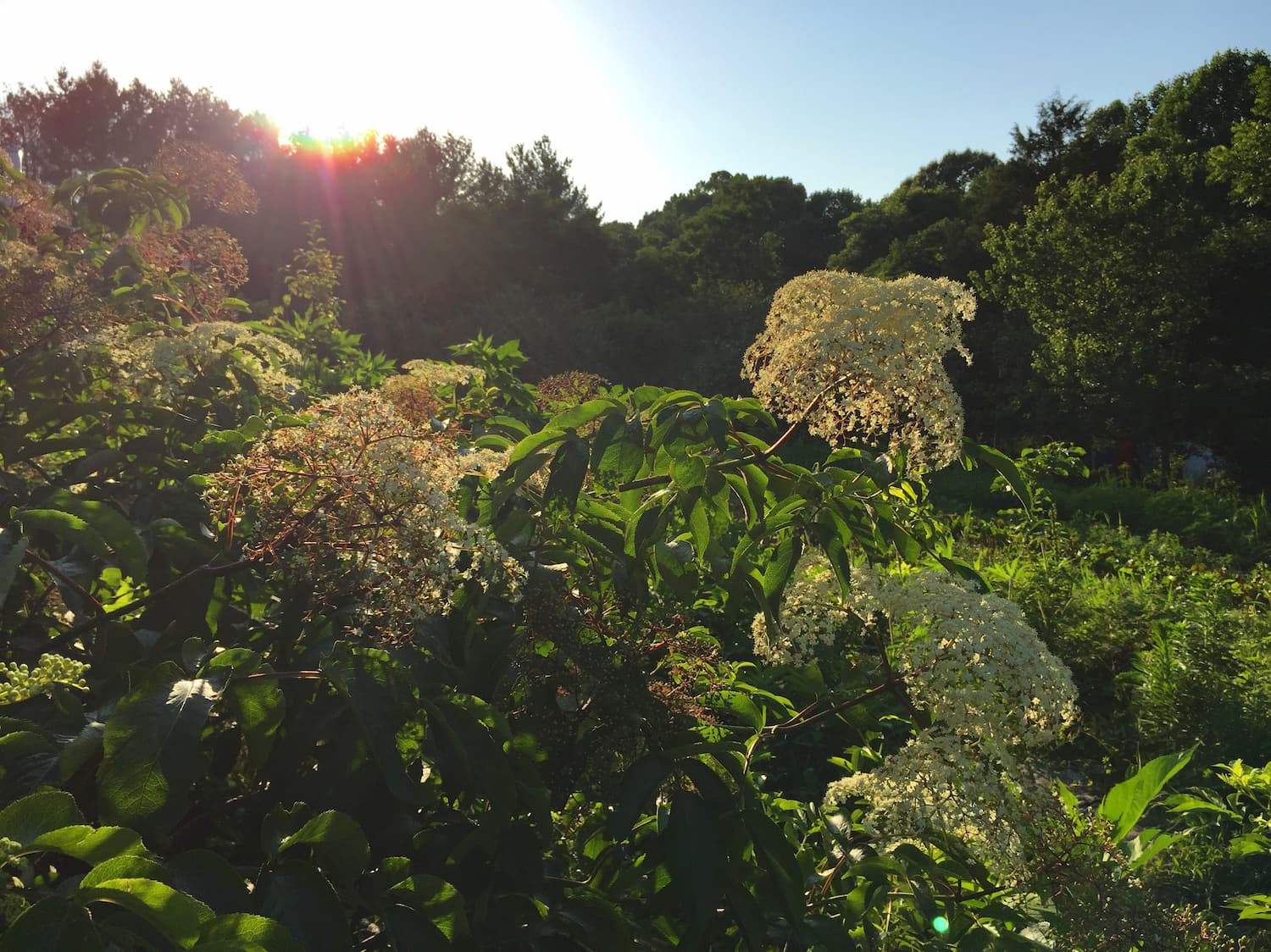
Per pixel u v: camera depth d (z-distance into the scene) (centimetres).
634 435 208
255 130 3931
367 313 2908
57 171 3962
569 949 187
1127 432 2905
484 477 235
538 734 204
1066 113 4103
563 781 207
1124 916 237
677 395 213
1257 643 716
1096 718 684
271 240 2823
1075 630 811
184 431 261
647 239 7244
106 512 179
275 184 3478
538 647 221
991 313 3666
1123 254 2862
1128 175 3052
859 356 229
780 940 230
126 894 104
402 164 3978
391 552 169
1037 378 3238
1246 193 3056
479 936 180
